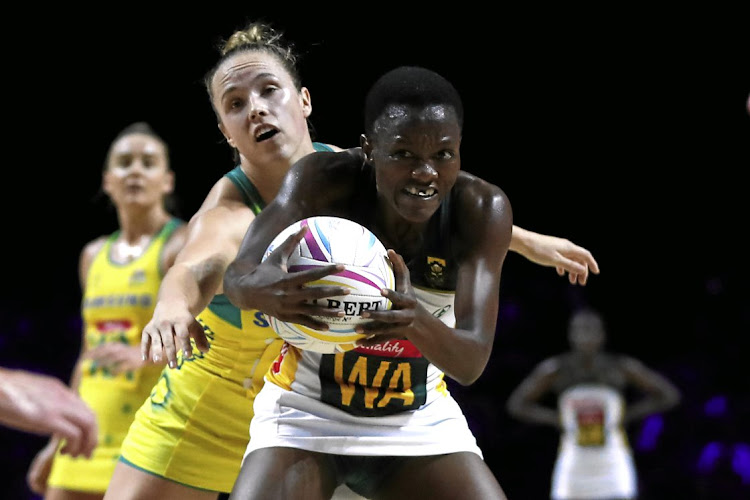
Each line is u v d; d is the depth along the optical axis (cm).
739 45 2459
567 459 1845
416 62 2320
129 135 1269
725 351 2553
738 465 2248
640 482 2270
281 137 736
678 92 2531
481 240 582
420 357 597
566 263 804
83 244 2633
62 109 2459
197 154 2408
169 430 761
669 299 2758
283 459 577
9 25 2331
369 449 584
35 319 2553
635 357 2761
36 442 2183
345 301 513
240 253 562
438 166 546
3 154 2520
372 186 605
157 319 603
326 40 2258
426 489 582
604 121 2555
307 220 544
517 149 2562
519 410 1925
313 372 597
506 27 2389
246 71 745
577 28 2417
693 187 2673
